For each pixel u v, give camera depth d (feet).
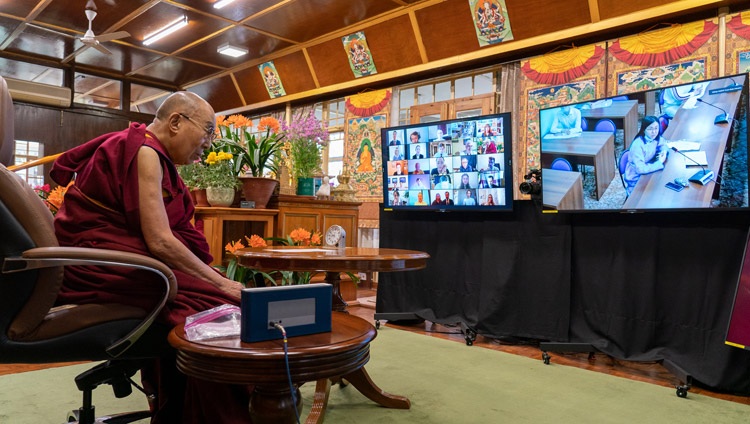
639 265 10.56
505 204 12.62
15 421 6.74
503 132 12.62
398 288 15.35
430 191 14.24
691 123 9.55
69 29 22.67
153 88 31.86
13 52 26.14
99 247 4.78
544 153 11.87
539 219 12.30
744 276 8.53
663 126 9.93
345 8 19.35
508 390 8.67
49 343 4.15
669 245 10.22
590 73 16.07
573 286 11.74
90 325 4.33
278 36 22.50
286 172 16.44
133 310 4.57
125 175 4.92
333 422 7.04
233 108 29.81
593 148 11.02
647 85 14.89
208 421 4.70
